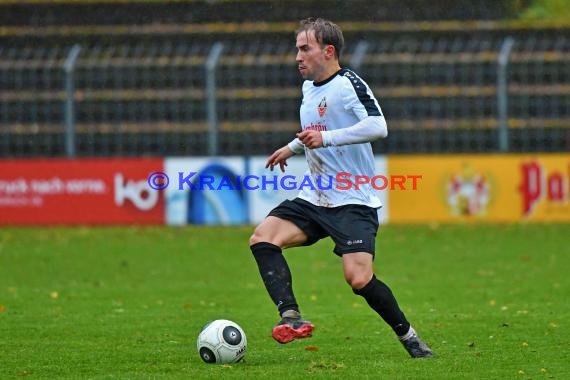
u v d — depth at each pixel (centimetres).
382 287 2445
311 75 2458
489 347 2753
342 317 3397
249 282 4397
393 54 7462
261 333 3058
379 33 7725
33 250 5472
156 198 6406
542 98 7281
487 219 6488
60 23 8038
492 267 4828
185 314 3497
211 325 2522
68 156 6581
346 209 2441
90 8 8050
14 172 6394
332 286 4250
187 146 7281
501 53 6675
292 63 7394
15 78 7388
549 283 4284
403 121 7369
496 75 7456
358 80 2420
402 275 4591
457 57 7281
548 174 6481
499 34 7694
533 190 6494
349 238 2417
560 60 7294
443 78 7456
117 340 2928
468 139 7306
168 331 3105
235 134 7275
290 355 2644
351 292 4069
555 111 7294
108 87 7419
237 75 7444
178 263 5031
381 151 7331
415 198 6462
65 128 7244
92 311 3578
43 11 8031
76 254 5341
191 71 7419
